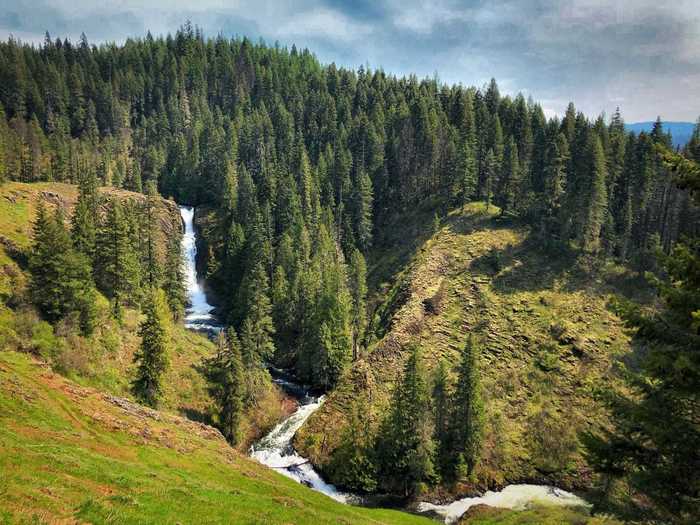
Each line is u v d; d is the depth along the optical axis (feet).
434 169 427.74
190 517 82.43
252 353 251.19
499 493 204.23
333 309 281.74
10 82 572.92
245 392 239.50
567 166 386.52
